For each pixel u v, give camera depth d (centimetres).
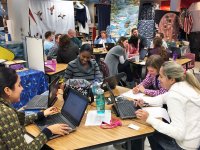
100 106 216
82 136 175
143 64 473
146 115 192
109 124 191
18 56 430
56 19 749
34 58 412
